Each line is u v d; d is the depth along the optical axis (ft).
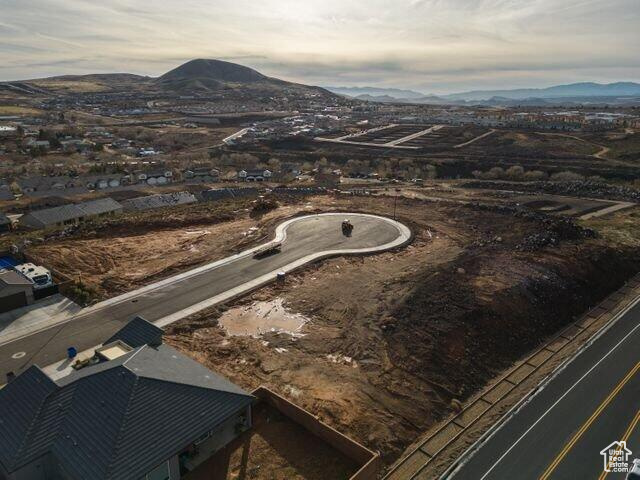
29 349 101.50
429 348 104.63
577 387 94.99
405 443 80.33
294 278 141.08
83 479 58.49
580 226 185.78
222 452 71.15
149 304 123.34
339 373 96.32
